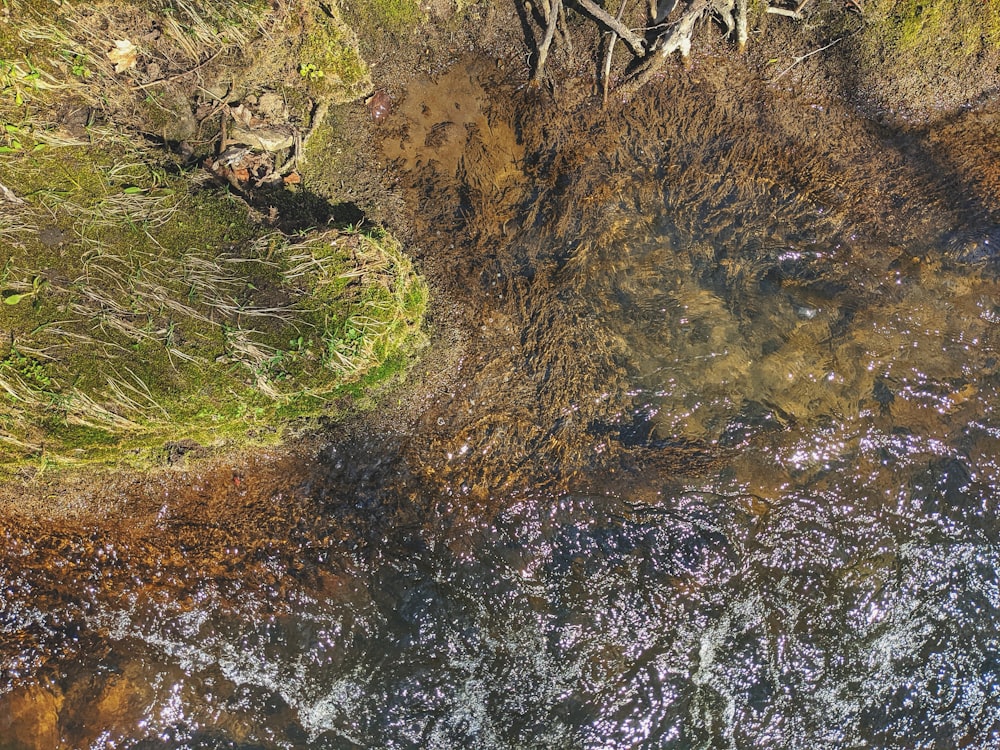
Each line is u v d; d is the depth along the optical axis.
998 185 2.25
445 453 2.12
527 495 2.10
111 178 2.07
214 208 2.07
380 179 2.23
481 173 2.25
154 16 2.14
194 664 2.05
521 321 2.19
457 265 2.20
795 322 2.19
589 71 2.27
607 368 2.17
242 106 2.19
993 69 2.25
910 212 2.24
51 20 2.09
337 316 2.00
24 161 2.05
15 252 2.02
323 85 2.22
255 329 2.00
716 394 2.16
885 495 2.10
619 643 2.03
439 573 2.07
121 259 2.03
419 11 2.25
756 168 2.26
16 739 1.99
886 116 2.28
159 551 2.10
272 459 2.13
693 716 2.01
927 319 2.19
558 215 2.23
